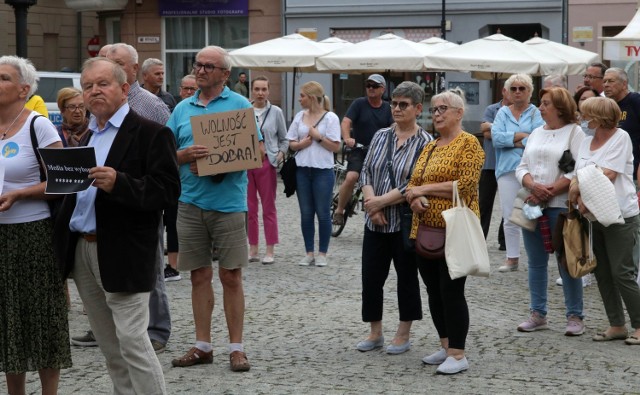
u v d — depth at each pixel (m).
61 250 6.38
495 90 22.38
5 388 7.57
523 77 12.34
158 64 10.99
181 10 35.00
